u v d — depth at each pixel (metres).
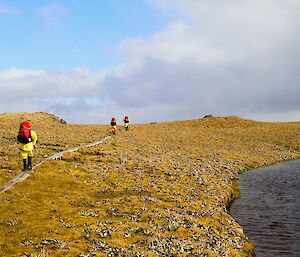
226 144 109.12
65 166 44.03
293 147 116.62
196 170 58.59
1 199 29.14
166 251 21.81
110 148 66.06
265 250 26.84
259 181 60.31
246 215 37.09
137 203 32.44
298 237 29.81
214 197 41.34
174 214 30.23
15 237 21.81
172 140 101.75
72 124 120.88
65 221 25.56
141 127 130.12
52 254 19.50
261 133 135.88
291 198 45.81
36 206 28.61
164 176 48.50
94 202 31.67
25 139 38.03
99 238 22.80
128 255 20.34
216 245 24.81
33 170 39.16
